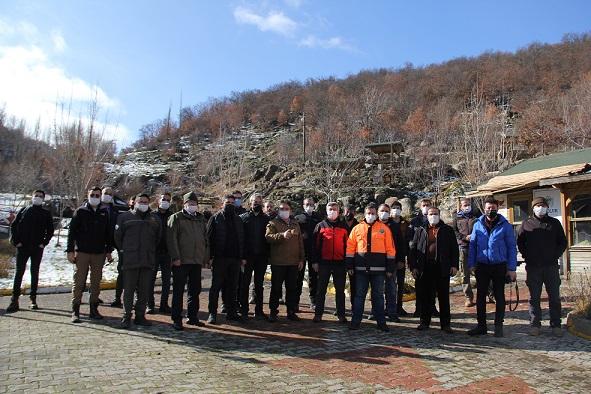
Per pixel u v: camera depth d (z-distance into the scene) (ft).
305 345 19.88
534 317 22.17
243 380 15.14
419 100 200.23
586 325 21.88
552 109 121.70
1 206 90.99
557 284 22.21
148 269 22.98
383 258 23.29
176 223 22.49
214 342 19.98
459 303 30.78
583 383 15.61
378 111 175.22
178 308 22.18
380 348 19.60
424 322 23.31
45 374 15.14
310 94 266.57
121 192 124.06
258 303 25.76
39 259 27.04
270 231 24.80
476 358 18.30
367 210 23.73
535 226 22.68
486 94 185.68
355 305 23.32
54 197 87.45
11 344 18.80
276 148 174.81
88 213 23.88
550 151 99.66
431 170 101.55
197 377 15.26
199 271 23.34
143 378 14.97
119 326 22.53
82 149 79.61
